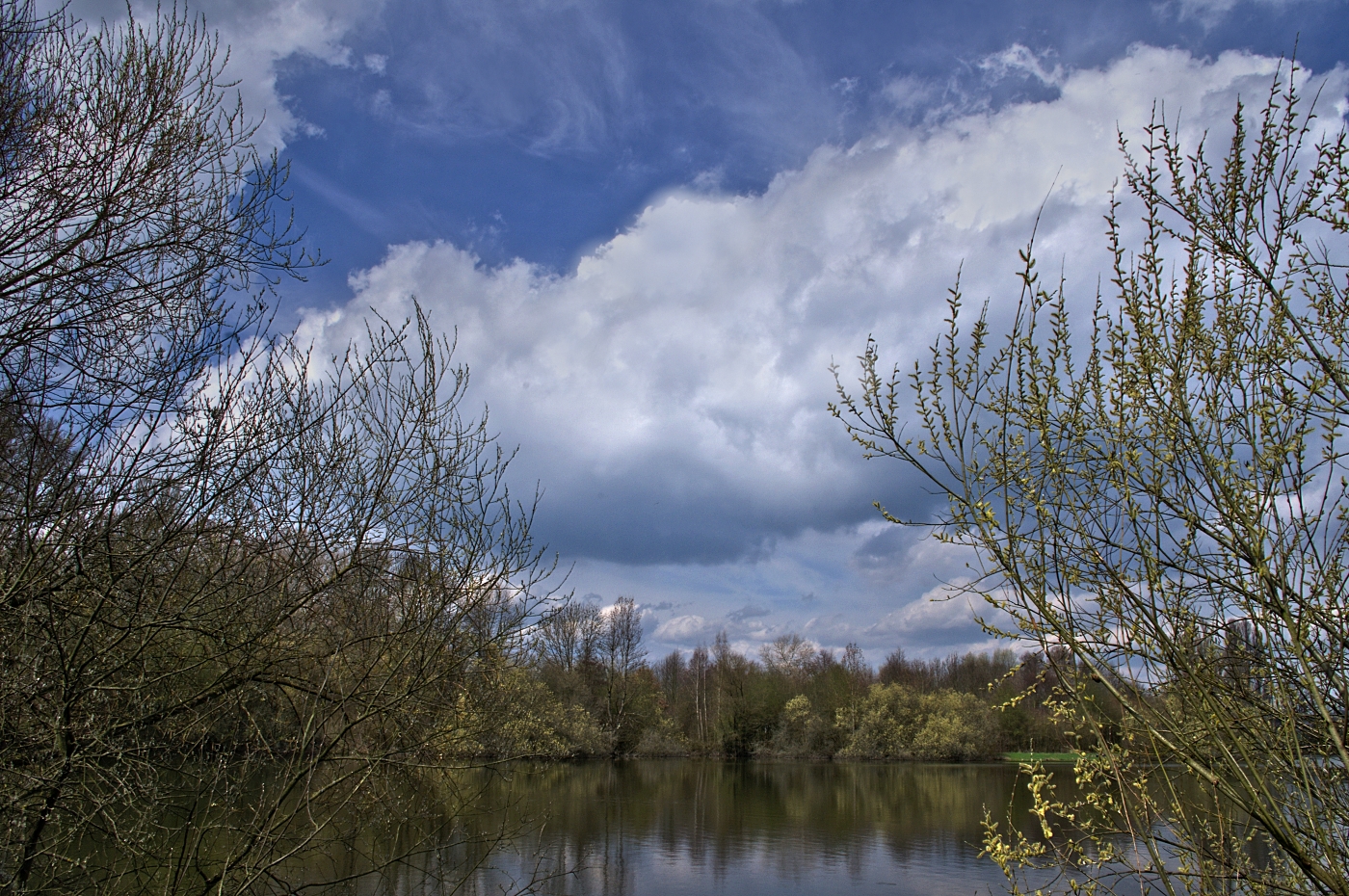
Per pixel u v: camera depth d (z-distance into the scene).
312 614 7.91
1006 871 4.40
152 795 6.64
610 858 21.08
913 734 63.12
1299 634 3.20
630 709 54.12
